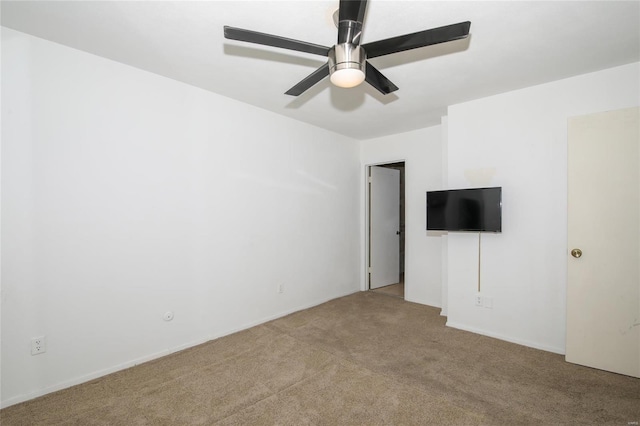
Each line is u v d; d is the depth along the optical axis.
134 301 2.42
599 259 2.38
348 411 1.86
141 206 2.46
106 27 1.88
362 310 3.77
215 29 1.89
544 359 2.52
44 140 2.02
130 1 1.63
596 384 2.16
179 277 2.68
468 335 3.01
